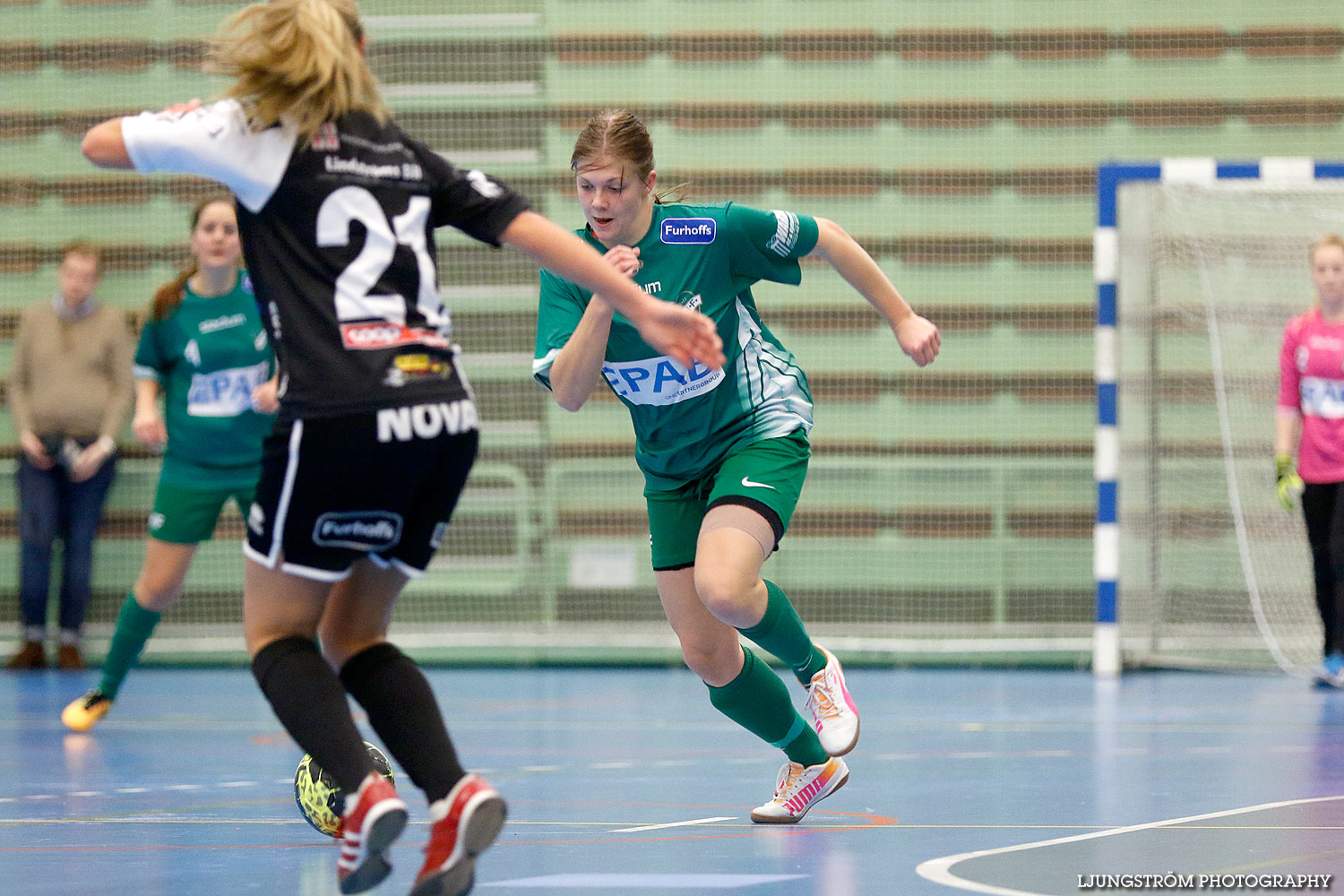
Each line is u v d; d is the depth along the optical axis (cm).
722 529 1136
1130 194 2995
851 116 3391
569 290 1211
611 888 918
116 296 3406
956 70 3378
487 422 3378
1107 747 1806
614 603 3322
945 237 3375
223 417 2034
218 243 2020
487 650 3334
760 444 1195
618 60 3403
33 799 1426
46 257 3438
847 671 3148
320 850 1113
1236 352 3177
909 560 3306
